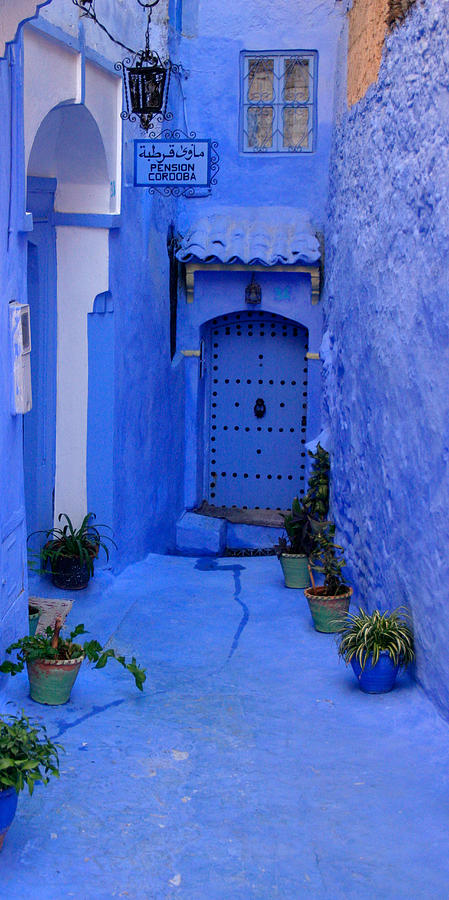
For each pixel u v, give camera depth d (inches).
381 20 328.5
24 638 268.5
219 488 575.8
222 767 243.3
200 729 266.1
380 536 327.6
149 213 446.0
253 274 522.9
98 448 387.9
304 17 505.7
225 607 387.9
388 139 316.5
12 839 204.4
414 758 246.7
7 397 261.7
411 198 283.0
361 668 282.2
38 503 383.2
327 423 462.3
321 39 506.6
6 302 258.2
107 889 189.9
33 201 357.7
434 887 192.4
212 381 567.2
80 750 247.6
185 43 514.3
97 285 376.2
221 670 314.5
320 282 516.4
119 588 398.3
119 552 410.0
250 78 520.1
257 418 568.4
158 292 471.8
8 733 195.3
